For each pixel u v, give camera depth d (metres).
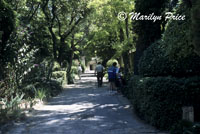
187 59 6.69
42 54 21.45
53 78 17.59
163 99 6.39
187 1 5.84
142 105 7.30
